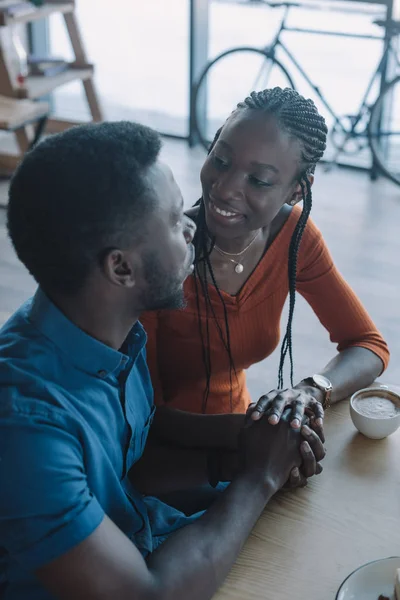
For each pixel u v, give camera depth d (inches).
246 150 51.9
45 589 39.1
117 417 44.0
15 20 158.9
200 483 54.7
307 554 43.3
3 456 36.7
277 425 48.1
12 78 160.4
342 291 63.8
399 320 121.6
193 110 184.5
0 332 42.5
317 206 160.9
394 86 166.6
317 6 171.2
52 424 38.0
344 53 217.6
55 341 40.1
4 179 171.3
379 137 172.2
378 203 162.9
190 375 62.9
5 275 133.6
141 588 38.4
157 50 234.4
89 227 36.7
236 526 42.9
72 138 37.3
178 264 40.2
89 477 41.0
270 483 45.9
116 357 41.3
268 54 177.9
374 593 40.0
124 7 257.3
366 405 53.4
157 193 37.8
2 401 37.9
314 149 53.8
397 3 165.0
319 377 56.6
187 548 40.9
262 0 178.4
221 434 55.3
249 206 53.6
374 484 48.6
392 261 138.9
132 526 45.9
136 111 204.8
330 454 51.2
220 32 229.9
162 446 55.9
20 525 36.6
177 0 261.4
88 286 38.9
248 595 40.8
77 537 36.9
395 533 44.8
